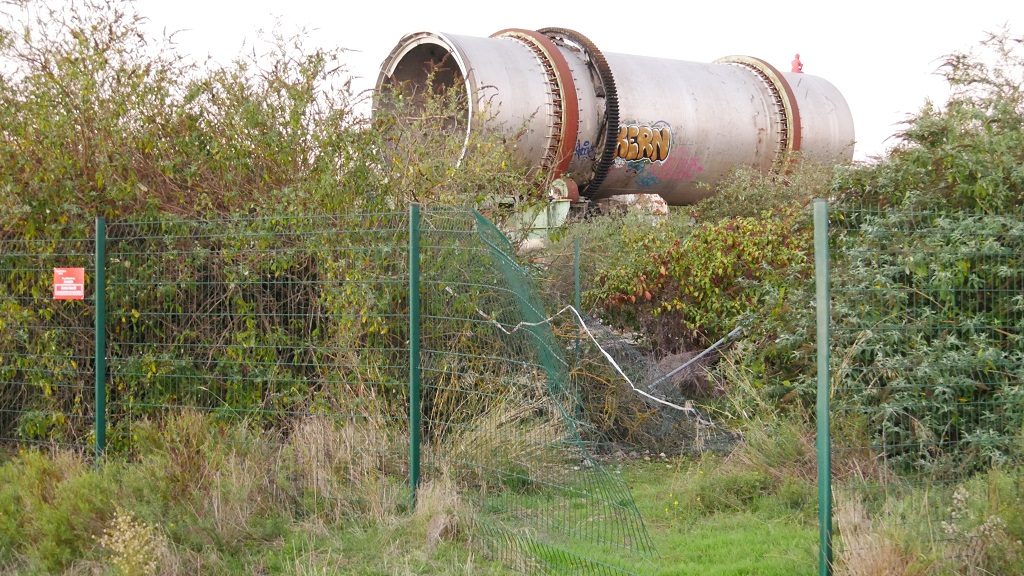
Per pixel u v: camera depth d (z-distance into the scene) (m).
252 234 7.96
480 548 6.14
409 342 7.22
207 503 6.54
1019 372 6.26
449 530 6.31
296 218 7.94
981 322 6.55
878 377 6.85
